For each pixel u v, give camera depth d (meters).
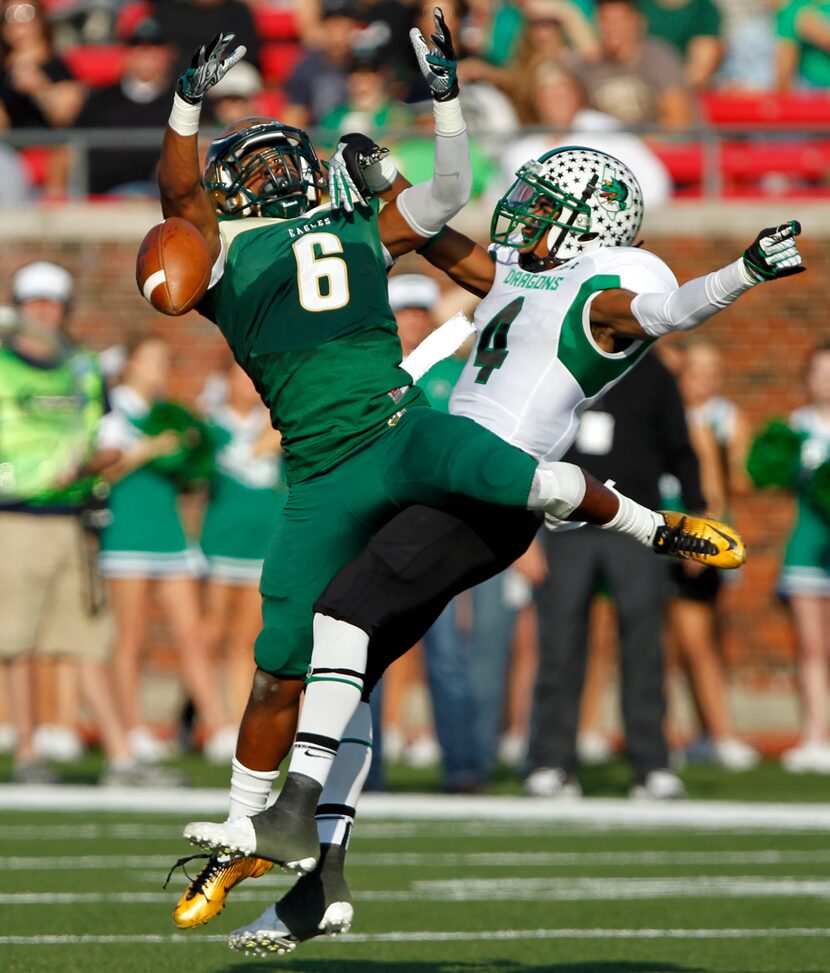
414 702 46.62
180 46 52.66
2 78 53.22
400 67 51.16
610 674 46.88
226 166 18.23
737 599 47.94
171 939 20.69
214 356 50.28
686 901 23.56
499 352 18.38
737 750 41.75
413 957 19.77
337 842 17.80
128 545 39.41
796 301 49.16
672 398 33.81
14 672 35.72
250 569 41.19
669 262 49.59
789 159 52.34
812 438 40.81
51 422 35.38
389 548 17.03
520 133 48.09
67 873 25.53
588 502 16.84
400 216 18.78
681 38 57.19
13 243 51.16
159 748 40.59
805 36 58.38
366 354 17.72
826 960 19.56
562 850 28.34
